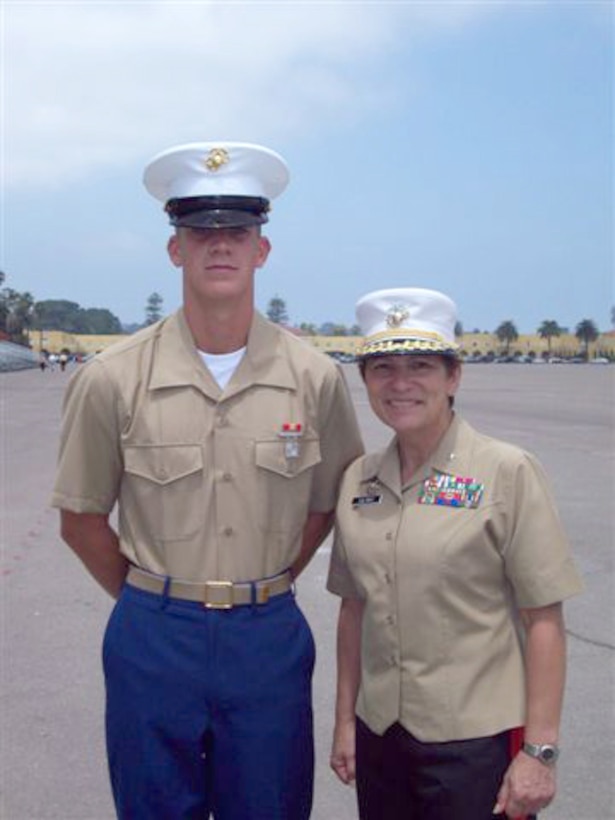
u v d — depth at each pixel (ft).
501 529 8.53
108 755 9.63
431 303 9.07
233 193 9.49
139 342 9.70
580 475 40.55
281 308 363.15
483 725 8.50
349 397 10.12
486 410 84.38
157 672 9.21
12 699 15.89
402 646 8.76
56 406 92.12
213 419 9.41
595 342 478.18
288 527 9.62
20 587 22.81
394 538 8.82
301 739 9.59
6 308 398.01
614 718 15.06
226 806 9.44
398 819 8.96
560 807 12.55
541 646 8.52
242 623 9.30
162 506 9.37
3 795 12.87
